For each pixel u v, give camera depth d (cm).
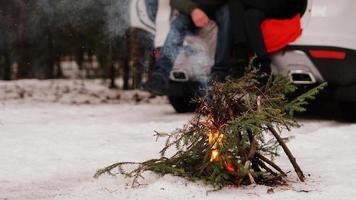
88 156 511
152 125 701
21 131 656
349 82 748
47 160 498
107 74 1530
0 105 1055
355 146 552
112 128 680
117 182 411
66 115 881
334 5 746
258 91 410
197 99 414
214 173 387
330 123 767
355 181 413
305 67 759
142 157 504
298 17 760
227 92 400
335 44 746
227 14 793
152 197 374
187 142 406
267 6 764
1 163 488
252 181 395
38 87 1419
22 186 420
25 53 1373
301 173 414
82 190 397
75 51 1502
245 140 390
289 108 414
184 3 807
